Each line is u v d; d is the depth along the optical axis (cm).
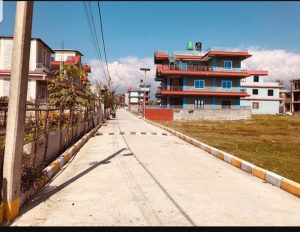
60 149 1277
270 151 1460
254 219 559
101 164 1070
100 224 529
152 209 603
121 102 16588
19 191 578
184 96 5162
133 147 1521
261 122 4238
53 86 1848
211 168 1031
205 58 5238
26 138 1004
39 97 3058
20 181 582
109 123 3772
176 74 5028
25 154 798
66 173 932
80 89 2105
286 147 1648
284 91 7931
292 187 735
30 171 684
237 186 792
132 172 934
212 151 1356
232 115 5062
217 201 659
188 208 610
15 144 551
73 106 1714
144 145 1611
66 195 700
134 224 529
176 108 5009
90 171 957
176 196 689
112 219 552
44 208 612
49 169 862
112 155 1267
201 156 1295
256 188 777
